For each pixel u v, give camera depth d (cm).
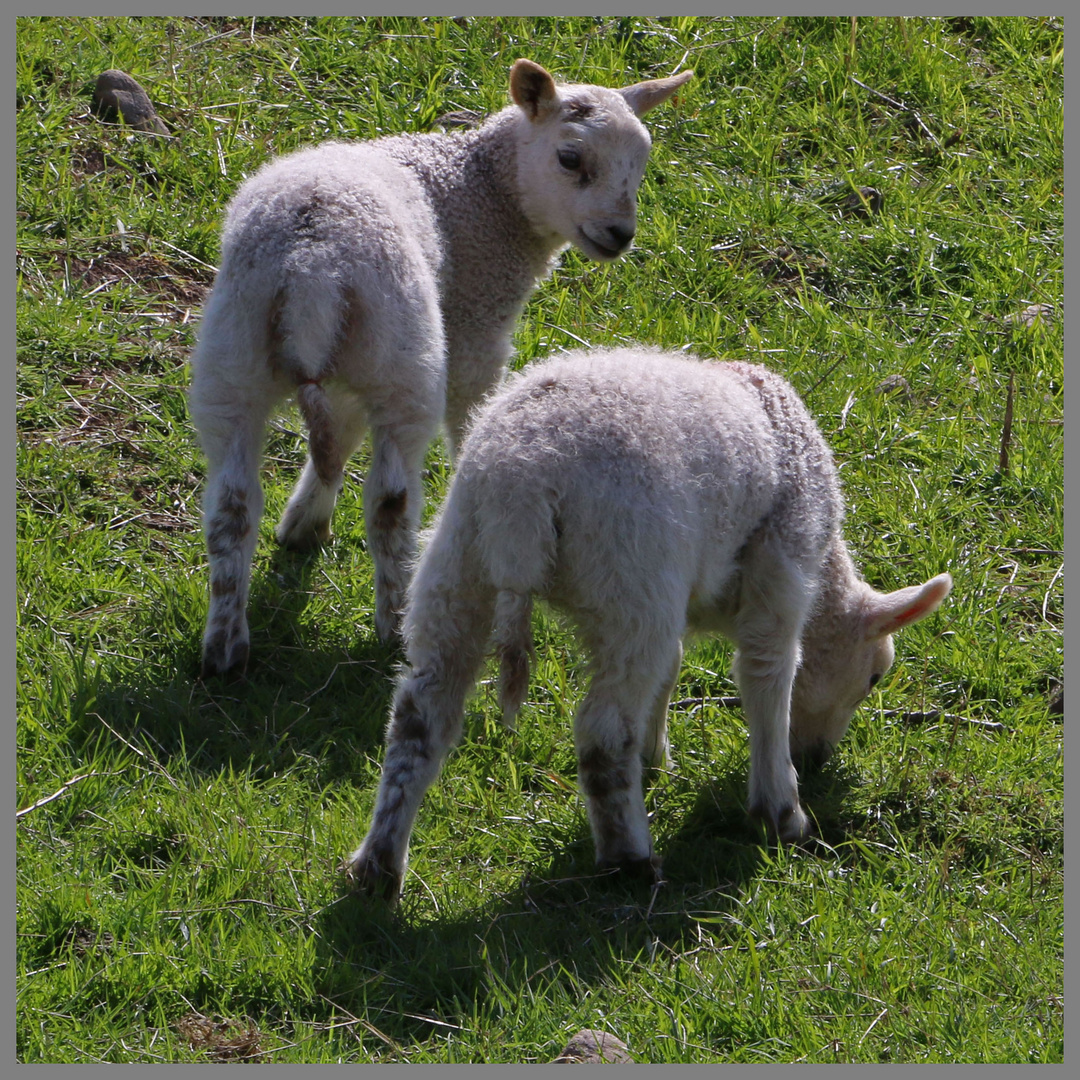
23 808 925
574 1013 797
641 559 846
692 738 1109
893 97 2009
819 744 1084
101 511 1246
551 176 1270
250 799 959
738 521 944
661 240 1686
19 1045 748
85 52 1773
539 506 835
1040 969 871
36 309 1411
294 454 1380
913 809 1043
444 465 1377
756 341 1561
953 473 1442
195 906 859
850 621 1055
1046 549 1352
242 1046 766
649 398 883
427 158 1269
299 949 822
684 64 1961
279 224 1052
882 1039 800
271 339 1048
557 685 1136
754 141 1875
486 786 1034
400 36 1906
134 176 1622
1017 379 1591
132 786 965
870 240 1766
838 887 934
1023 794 1059
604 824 895
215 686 1072
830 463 1028
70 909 839
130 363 1401
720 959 849
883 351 1593
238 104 1766
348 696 1088
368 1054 764
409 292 1068
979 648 1230
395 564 1108
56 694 1033
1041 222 1852
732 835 1009
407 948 845
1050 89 2069
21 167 1581
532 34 1966
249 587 1159
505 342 1317
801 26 2091
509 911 895
